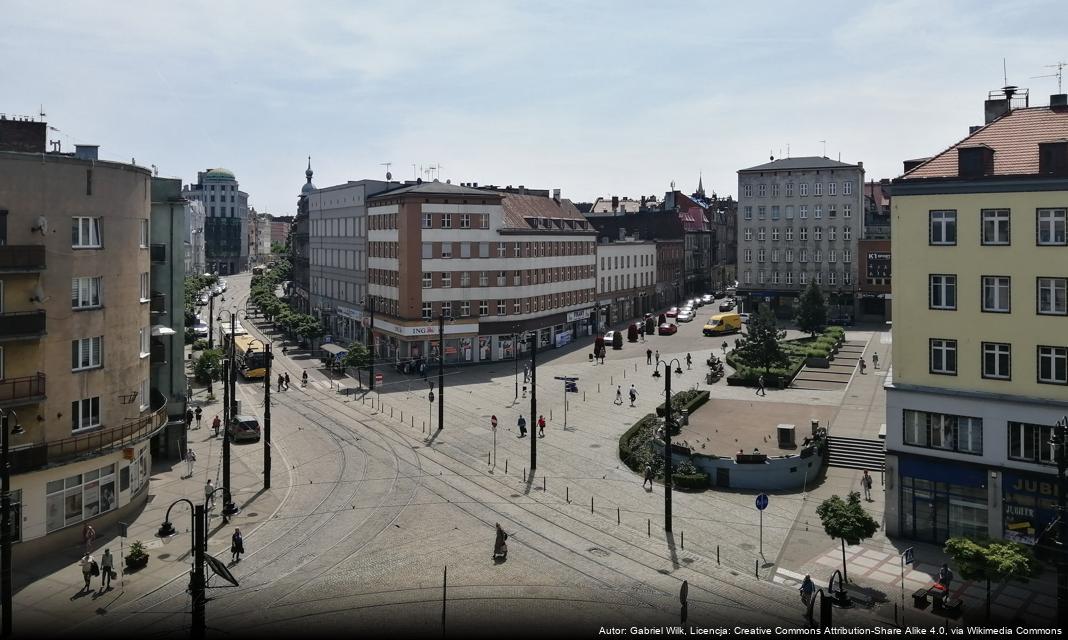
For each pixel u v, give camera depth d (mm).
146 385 39031
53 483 32281
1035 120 35531
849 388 63750
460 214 81062
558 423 55906
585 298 101812
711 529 35625
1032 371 31688
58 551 32281
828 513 29250
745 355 68375
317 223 114625
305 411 60531
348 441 51312
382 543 33406
